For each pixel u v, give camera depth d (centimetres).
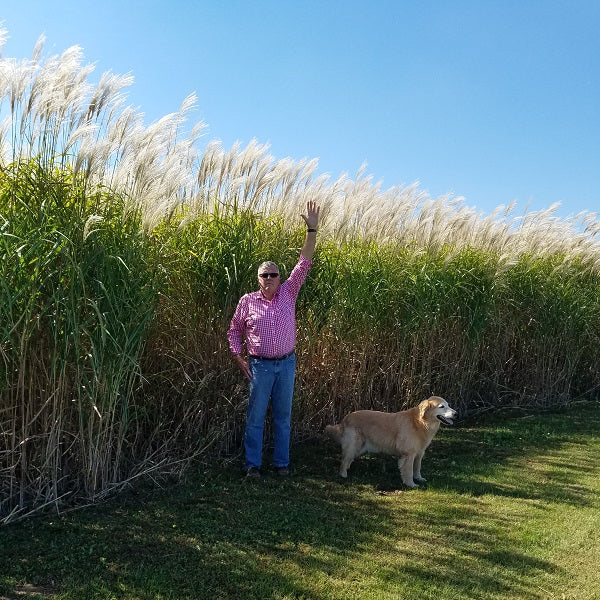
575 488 570
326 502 514
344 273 722
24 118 464
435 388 870
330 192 723
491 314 902
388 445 579
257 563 388
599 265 1118
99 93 490
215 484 542
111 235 479
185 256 589
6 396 438
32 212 443
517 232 1002
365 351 749
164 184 535
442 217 891
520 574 385
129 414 533
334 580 369
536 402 996
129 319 480
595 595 360
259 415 571
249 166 643
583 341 1096
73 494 481
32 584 351
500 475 607
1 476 444
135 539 417
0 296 408
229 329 582
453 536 445
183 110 591
